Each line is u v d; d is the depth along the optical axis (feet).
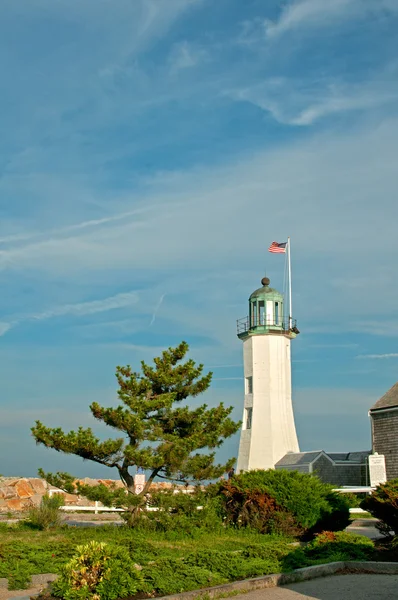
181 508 75.51
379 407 130.82
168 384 80.64
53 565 47.44
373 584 45.73
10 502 109.70
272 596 42.37
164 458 73.61
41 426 73.15
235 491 76.07
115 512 104.63
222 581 44.93
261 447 160.15
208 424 80.28
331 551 56.08
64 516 96.53
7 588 43.60
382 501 61.00
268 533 72.95
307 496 72.43
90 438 73.05
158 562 45.83
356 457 149.79
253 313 169.48
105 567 38.40
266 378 163.84
